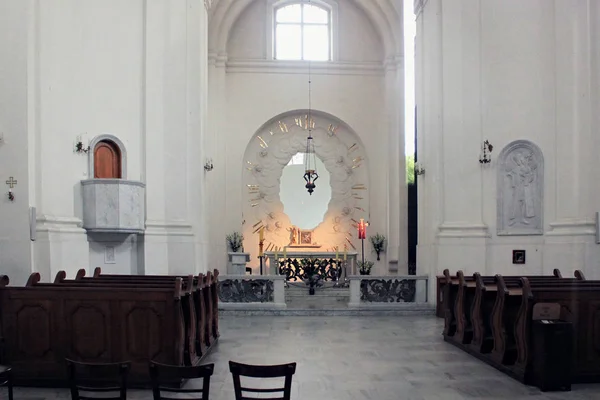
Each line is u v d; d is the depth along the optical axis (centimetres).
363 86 1923
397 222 1814
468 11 1211
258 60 1900
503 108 1181
